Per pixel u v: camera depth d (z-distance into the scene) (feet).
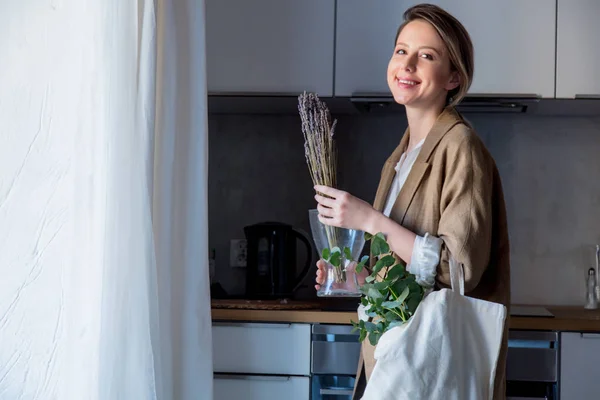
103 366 6.63
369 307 6.22
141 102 7.07
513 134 11.05
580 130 10.98
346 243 6.54
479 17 10.00
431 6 6.68
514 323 9.05
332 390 9.13
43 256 6.34
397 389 5.69
